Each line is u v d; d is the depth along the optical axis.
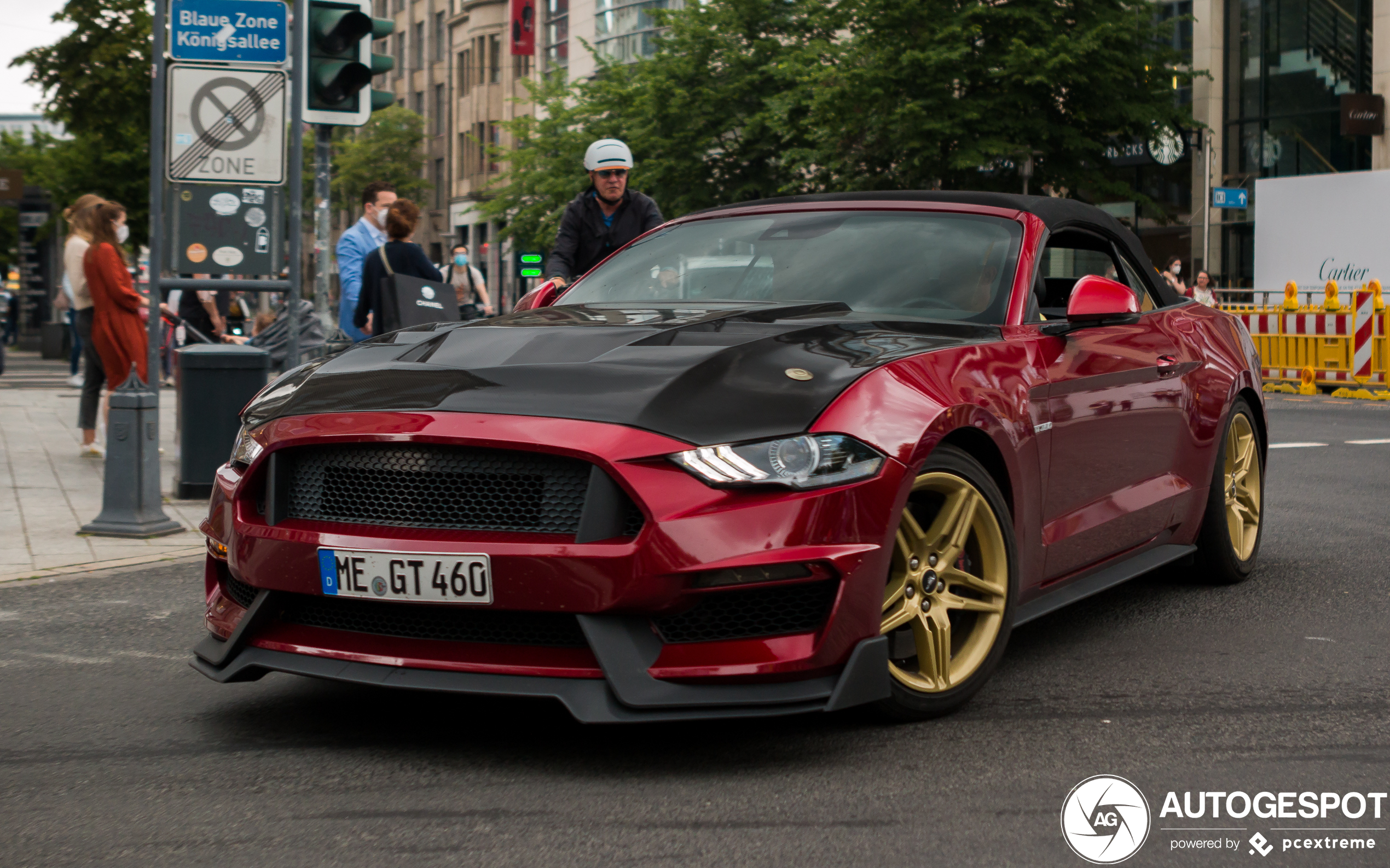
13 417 13.14
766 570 3.11
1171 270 26.19
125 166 27.59
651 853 2.71
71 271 9.83
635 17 49.72
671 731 3.51
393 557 3.22
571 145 37.09
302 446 3.42
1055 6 24.02
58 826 2.90
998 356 3.86
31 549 6.47
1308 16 30.80
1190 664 4.22
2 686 4.10
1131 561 4.79
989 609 3.69
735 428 3.17
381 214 9.64
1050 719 3.61
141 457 6.90
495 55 59.88
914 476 3.33
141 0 25.72
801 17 32.12
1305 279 22.44
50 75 25.64
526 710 3.74
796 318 3.91
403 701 3.86
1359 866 2.67
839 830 2.83
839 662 3.22
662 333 3.63
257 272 8.26
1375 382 16.59
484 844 2.76
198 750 3.43
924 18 24.16
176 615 5.13
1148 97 24.77
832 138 25.89
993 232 4.51
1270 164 31.70
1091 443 4.29
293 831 2.85
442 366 3.55
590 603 3.08
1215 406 5.23
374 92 8.95
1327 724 3.58
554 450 3.12
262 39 8.23
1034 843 2.76
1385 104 29.28
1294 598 5.21
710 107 31.84
